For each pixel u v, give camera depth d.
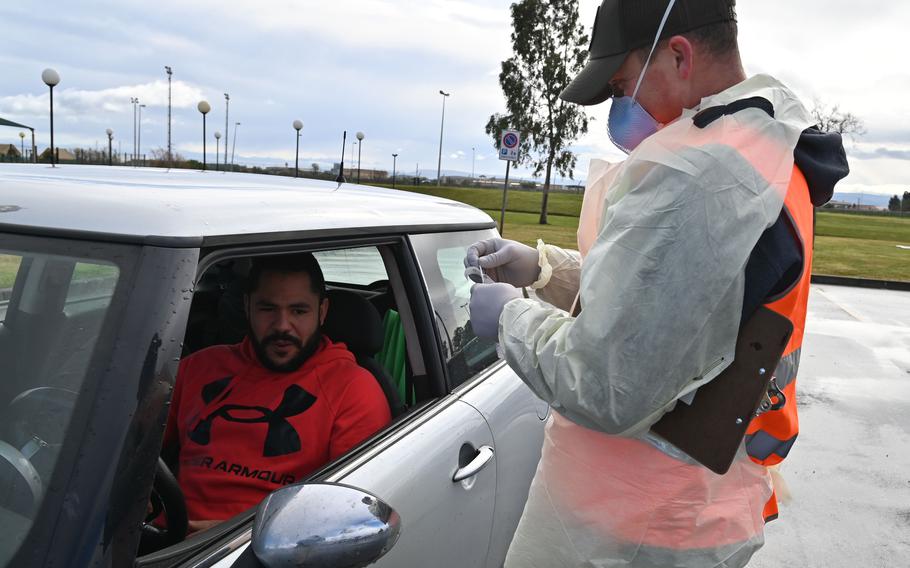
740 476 1.36
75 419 1.06
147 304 1.13
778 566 3.29
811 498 3.97
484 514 1.94
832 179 1.30
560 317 1.28
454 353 2.03
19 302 1.19
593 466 1.37
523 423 2.23
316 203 1.66
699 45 1.27
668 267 1.12
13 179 1.44
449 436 1.81
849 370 6.68
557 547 1.44
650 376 1.14
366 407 1.90
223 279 2.62
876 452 4.67
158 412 1.09
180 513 1.44
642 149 1.21
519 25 37.16
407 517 1.56
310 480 1.49
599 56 1.36
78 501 1.00
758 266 1.17
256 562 1.11
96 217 1.23
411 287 1.90
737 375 1.20
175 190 1.44
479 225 2.35
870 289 13.22
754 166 1.15
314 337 1.93
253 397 1.90
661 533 1.33
